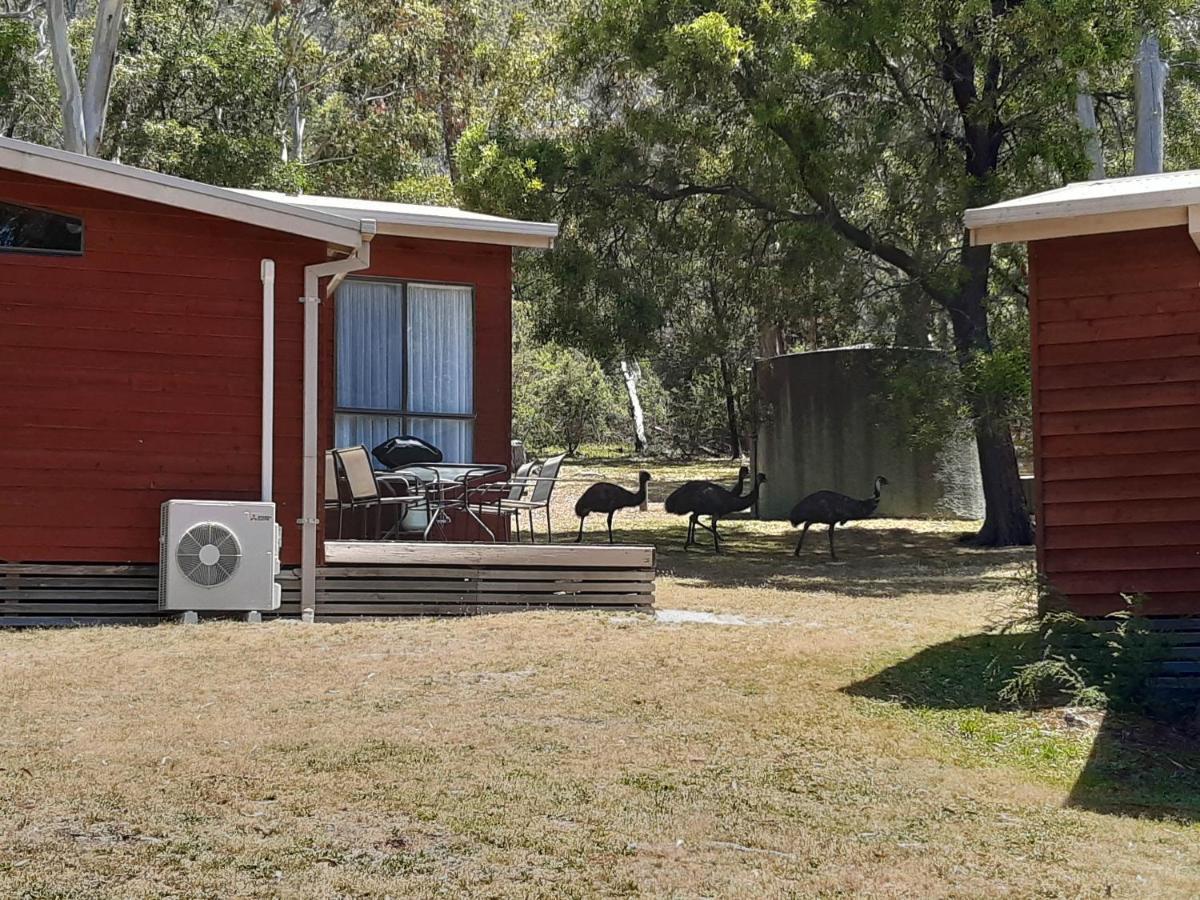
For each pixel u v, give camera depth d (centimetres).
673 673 782
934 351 1681
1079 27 1424
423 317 1291
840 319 1759
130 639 842
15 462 908
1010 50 1515
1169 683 772
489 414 1309
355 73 2591
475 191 1709
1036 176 1614
